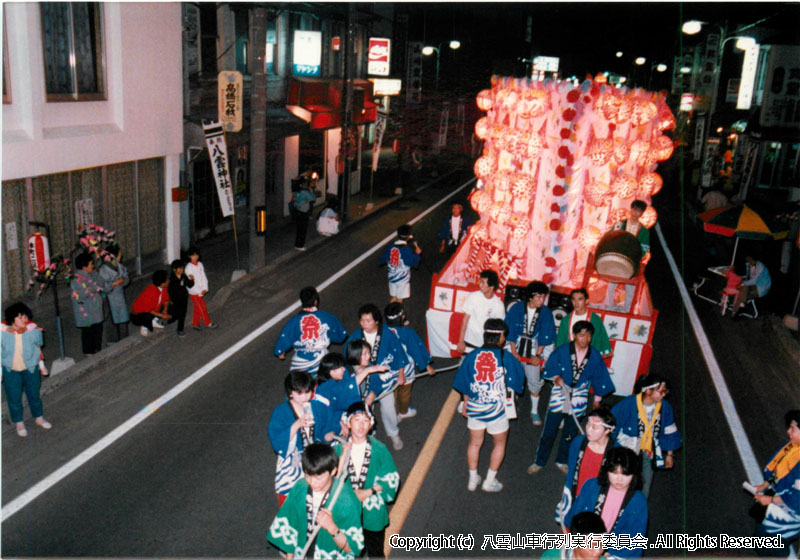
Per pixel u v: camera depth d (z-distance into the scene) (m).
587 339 7.04
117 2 12.66
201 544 6.18
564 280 10.59
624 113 9.73
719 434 8.82
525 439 8.53
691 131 33.19
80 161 12.05
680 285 16.45
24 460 7.45
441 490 7.28
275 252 17.67
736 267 13.84
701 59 32.16
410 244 12.46
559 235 10.41
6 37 10.38
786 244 16.36
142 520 6.50
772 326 12.88
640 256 10.00
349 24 20.78
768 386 10.45
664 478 7.71
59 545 6.07
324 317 7.93
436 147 34.09
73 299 9.80
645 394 6.21
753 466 8.06
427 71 42.81
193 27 17.11
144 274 14.80
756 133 23.84
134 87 13.44
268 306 13.34
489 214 10.68
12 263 11.30
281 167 21.28
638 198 11.10
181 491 7.01
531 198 10.38
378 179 31.91
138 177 14.38
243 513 6.69
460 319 10.09
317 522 4.45
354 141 25.97
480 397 6.91
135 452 7.73
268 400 9.22
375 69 30.09
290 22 22.56
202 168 18.12
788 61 22.47
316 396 6.09
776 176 24.50
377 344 7.41
